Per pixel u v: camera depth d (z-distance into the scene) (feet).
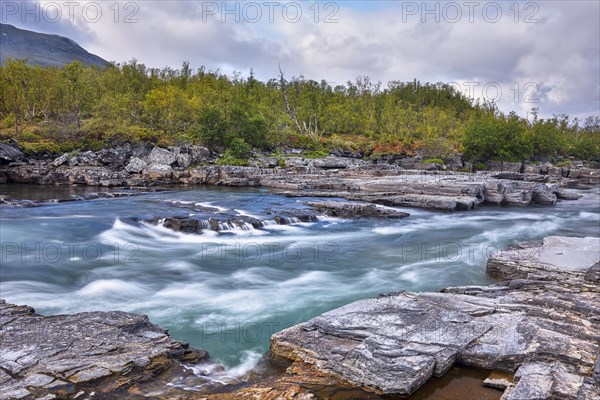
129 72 331.77
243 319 37.68
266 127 238.27
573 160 364.79
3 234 66.33
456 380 25.54
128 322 31.91
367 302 35.14
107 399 22.34
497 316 32.35
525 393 21.85
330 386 24.59
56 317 32.71
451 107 449.06
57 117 216.33
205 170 169.27
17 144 159.74
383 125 340.18
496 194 126.41
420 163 239.91
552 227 88.63
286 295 44.47
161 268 53.47
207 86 322.34
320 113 329.31
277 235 75.87
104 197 114.21
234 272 52.80
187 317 37.91
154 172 167.12
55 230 70.03
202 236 72.54
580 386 22.27
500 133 273.54
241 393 23.66
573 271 47.09
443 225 89.10
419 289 47.19
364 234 78.54
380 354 26.27
